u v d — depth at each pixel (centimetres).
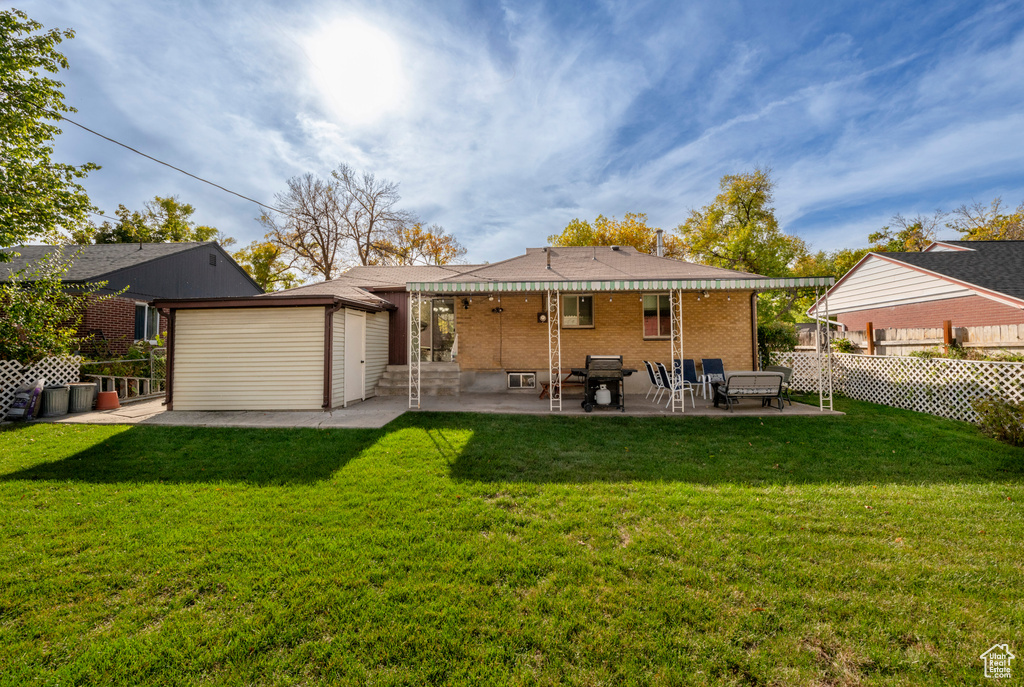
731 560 410
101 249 2158
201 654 294
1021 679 268
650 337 1508
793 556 419
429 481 638
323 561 411
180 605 351
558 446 831
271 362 1162
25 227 1312
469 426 990
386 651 295
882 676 274
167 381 1177
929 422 1004
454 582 377
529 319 1527
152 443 846
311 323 1159
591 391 1184
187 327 1181
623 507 541
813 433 930
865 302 2017
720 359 1408
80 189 1385
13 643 308
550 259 1542
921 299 1658
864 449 814
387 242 3897
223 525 493
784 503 551
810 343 2305
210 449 806
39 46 1302
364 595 358
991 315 1525
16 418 1041
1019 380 919
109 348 1720
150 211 4069
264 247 3825
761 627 318
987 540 450
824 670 279
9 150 1259
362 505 548
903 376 1205
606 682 270
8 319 1153
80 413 1145
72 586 375
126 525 494
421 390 1502
